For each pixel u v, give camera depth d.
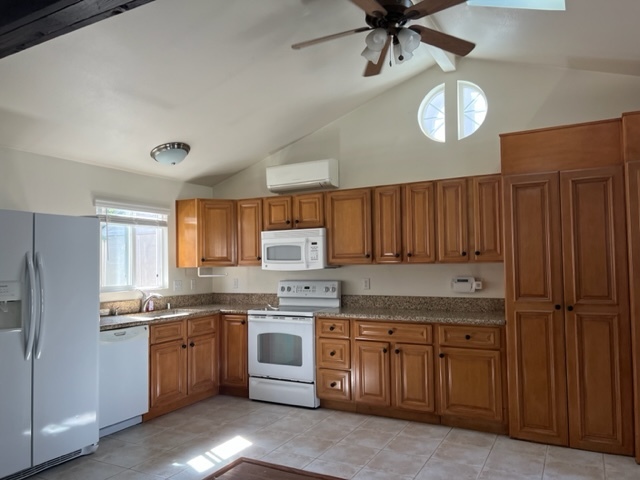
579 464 2.94
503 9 2.95
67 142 3.65
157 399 3.93
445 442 3.34
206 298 5.25
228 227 4.86
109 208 4.25
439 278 4.18
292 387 4.22
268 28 2.97
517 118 3.92
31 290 2.90
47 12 1.58
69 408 3.10
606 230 3.11
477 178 3.74
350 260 4.27
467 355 3.54
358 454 3.15
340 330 4.04
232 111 3.89
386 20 2.41
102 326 3.51
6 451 2.76
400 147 4.39
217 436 3.52
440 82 4.24
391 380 3.81
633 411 3.02
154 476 2.88
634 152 3.02
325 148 4.75
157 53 2.90
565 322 3.20
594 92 3.67
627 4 2.52
